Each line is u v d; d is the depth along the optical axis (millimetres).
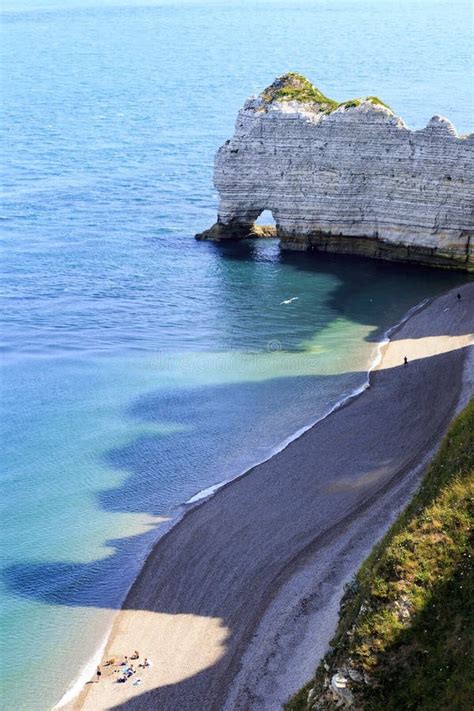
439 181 104500
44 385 82312
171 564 59094
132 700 49219
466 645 45281
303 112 109250
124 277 108250
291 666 49750
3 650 53094
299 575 56438
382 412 75438
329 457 69188
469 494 52969
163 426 75625
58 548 61312
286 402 78875
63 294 103375
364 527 59719
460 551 49781
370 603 47906
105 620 55031
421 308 97750
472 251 105750
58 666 51875
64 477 68938
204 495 66125
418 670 44875
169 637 53219
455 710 43125
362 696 44531
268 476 67500
